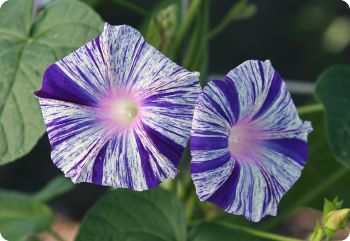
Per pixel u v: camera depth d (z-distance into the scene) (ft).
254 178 0.83
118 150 0.81
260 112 0.83
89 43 0.82
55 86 0.82
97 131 0.82
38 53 0.96
